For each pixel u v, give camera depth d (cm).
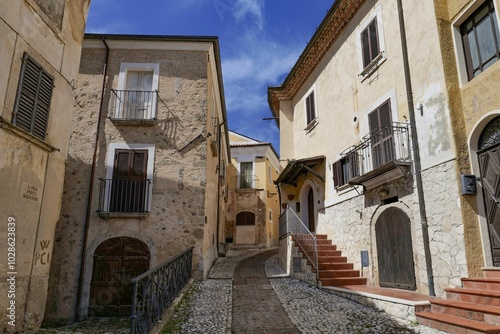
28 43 668
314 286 874
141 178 1023
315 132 1315
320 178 1208
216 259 1452
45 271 710
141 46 1128
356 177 873
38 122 693
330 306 687
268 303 716
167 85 1100
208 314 630
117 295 929
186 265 862
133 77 1122
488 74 619
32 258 668
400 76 839
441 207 671
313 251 968
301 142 1448
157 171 1027
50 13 742
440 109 693
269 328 552
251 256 1612
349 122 1065
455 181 640
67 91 806
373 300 670
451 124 662
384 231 838
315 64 1345
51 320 894
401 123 796
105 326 802
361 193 943
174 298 684
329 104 1214
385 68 903
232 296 778
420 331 514
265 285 905
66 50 805
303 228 1077
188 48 1132
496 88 602
